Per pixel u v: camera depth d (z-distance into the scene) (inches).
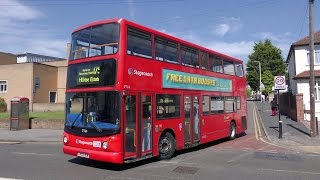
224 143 729.6
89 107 457.7
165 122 524.4
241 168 464.1
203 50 653.9
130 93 456.1
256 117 1381.6
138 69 474.0
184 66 585.6
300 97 1170.0
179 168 462.0
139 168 462.3
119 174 423.5
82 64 475.2
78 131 463.5
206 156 564.1
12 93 1756.9
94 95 455.5
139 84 473.7
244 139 797.9
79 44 486.6
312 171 446.0
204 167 469.7
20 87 1738.4
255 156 564.7
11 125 1013.8
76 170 446.0
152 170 449.1
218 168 463.2
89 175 416.2
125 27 456.1
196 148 658.8
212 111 679.1
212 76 684.7
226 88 749.9
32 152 608.1
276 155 577.0
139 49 480.1
